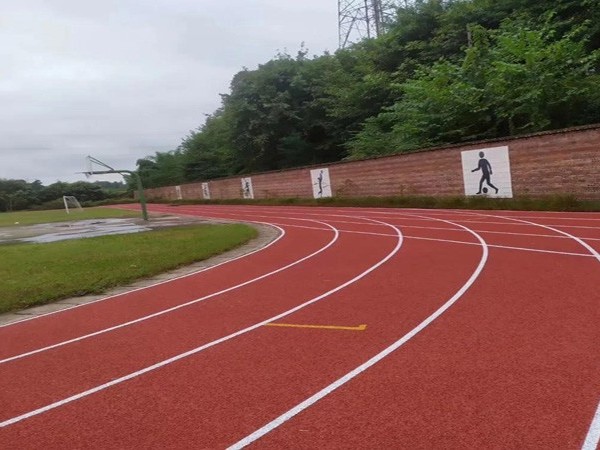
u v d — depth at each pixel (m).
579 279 8.02
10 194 98.81
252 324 7.19
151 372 5.64
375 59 36.72
